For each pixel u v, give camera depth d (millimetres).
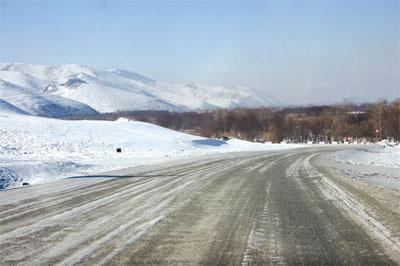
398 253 6434
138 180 16188
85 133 54562
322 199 11625
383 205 10664
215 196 12078
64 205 10453
